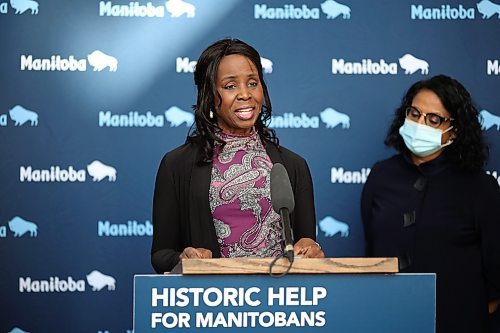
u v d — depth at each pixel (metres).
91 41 5.05
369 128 5.16
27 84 5.03
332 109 5.15
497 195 4.36
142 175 5.09
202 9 5.09
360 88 5.16
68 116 5.05
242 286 2.43
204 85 3.29
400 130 4.52
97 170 5.07
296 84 5.14
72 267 5.06
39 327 5.04
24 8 5.02
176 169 3.35
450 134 4.43
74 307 5.07
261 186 3.23
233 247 3.20
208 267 2.41
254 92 3.25
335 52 5.15
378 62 5.16
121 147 5.08
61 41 5.04
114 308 5.09
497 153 5.18
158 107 5.09
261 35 5.12
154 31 5.08
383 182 4.55
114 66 5.06
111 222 5.08
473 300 4.29
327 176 5.16
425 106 4.40
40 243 5.04
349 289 2.45
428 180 4.41
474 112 4.42
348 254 5.16
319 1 5.14
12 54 5.02
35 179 5.04
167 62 5.09
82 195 5.07
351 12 5.15
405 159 4.55
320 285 2.44
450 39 5.18
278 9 5.12
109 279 5.09
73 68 5.04
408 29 5.16
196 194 3.25
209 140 3.31
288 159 3.36
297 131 5.15
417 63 5.17
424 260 4.30
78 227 5.07
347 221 5.17
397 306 2.46
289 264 2.43
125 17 5.07
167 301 2.41
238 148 3.31
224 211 3.21
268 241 3.21
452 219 4.30
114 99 5.07
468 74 5.19
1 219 5.02
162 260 3.13
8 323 5.02
